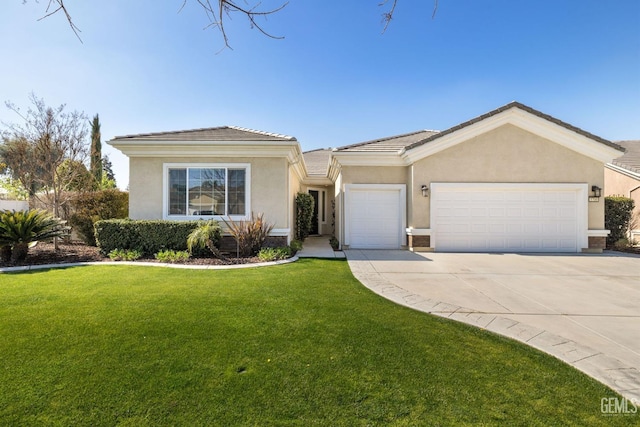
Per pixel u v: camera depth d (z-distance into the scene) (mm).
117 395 2947
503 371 3480
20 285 6723
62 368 3383
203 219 11922
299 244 13531
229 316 4980
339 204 14570
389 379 3295
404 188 13617
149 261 9711
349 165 13734
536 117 12531
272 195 12047
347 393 3049
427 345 4094
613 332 4586
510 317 5188
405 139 15891
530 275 8391
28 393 2947
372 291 6664
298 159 13578
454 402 2936
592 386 3209
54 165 13492
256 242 10766
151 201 11969
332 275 8047
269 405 2855
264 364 3549
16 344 3918
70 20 3670
